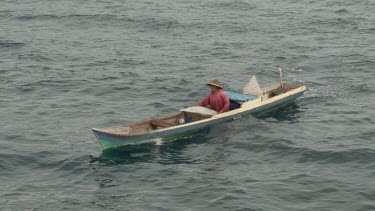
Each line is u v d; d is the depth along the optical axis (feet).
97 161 84.69
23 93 114.11
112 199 74.38
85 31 166.71
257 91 104.42
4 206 72.43
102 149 88.69
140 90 116.06
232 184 77.51
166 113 104.22
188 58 139.44
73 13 188.34
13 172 81.61
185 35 162.50
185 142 91.35
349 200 72.84
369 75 122.72
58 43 152.76
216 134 93.71
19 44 149.69
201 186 77.15
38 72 127.13
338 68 128.47
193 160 85.25
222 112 96.58
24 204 73.00
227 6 201.05
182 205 72.64
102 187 77.46
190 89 116.57
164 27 171.12
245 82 121.60
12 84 119.03
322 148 87.45
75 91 115.34
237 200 73.26
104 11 191.72
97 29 169.17
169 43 154.10
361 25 168.86
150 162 84.48
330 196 73.92
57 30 167.43
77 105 107.65
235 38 158.51
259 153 87.25
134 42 155.02
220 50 146.51
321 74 124.88
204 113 94.79
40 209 71.97
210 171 81.66
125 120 100.78
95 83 120.06
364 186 75.97
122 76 124.77
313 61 134.62
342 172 80.23
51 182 78.89
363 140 90.12
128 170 82.07
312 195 74.23
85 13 188.44
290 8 196.34
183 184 77.87
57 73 126.52
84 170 82.02
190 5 202.80
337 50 143.13
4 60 135.95
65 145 90.17
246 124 97.19
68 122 99.71
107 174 81.00
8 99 110.63
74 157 85.61
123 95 113.29
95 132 85.46
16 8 195.31
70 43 153.07
